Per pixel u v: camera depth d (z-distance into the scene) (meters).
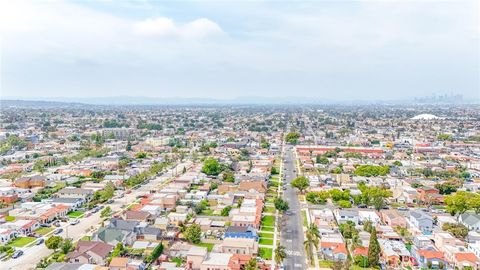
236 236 175.50
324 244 163.75
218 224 196.50
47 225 198.38
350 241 176.62
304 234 187.88
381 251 164.62
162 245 167.38
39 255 162.25
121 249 162.12
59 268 141.00
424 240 172.88
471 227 197.75
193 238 174.75
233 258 151.12
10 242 176.12
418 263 157.12
